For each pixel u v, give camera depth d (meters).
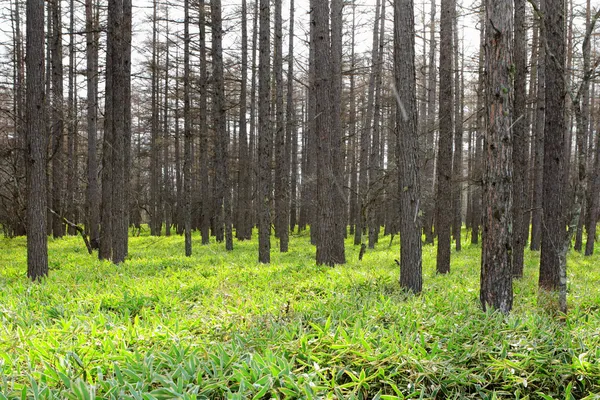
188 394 2.99
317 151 12.18
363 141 23.39
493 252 5.64
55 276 9.30
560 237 8.83
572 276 11.23
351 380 3.68
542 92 16.16
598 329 4.48
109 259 14.27
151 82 28.36
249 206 27.14
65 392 3.00
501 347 4.11
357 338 4.01
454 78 21.22
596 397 3.32
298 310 5.46
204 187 22.62
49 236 24.02
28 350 3.99
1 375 3.27
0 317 5.18
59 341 4.18
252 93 24.45
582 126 5.67
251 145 28.72
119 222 13.62
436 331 4.53
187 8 18.72
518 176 11.17
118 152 13.68
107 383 3.19
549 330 4.52
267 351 3.59
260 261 13.69
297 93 34.16
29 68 9.27
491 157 5.61
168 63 26.50
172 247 21.41
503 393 3.54
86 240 16.09
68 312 5.63
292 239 27.22
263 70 13.84
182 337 4.18
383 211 31.14
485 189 5.70
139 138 34.41
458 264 14.62
